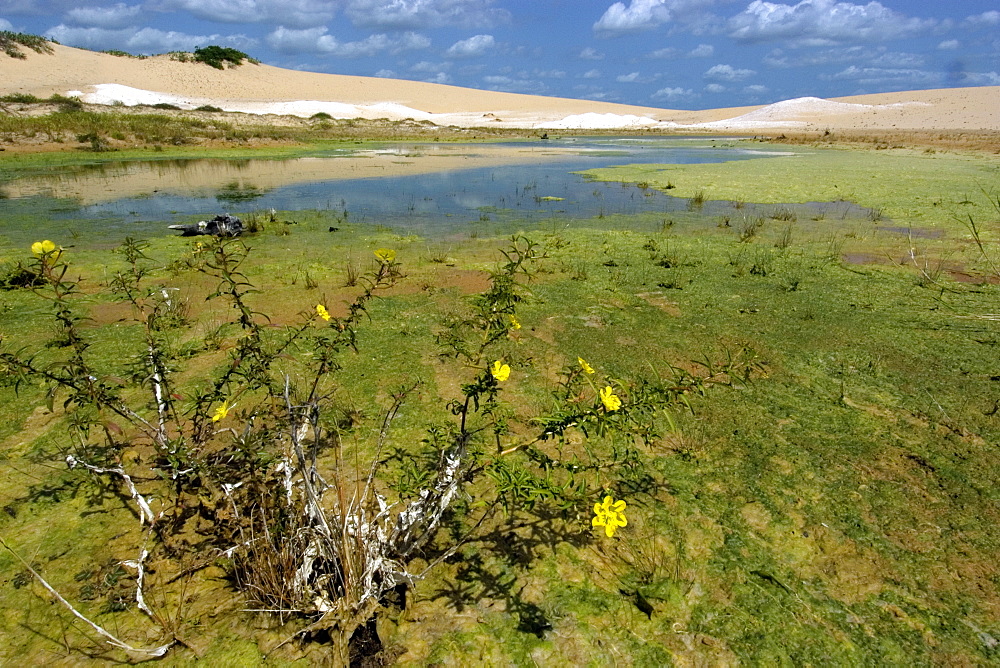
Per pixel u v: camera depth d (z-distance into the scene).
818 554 2.42
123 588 2.12
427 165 18.16
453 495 2.31
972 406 3.48
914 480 2.85
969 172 15.59
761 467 2.93
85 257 6.66
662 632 2.06
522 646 1.98
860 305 5.28
